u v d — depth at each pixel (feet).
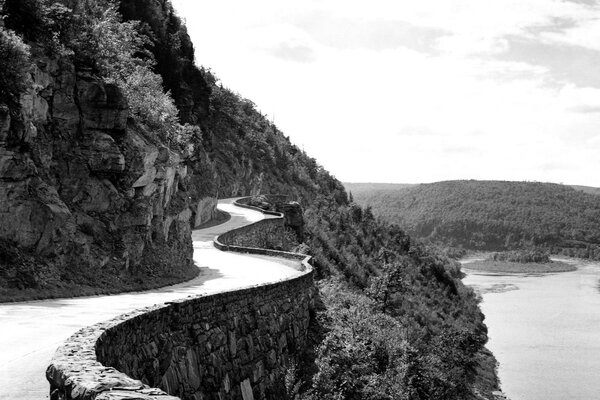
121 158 79.77
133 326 33.91
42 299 60.49
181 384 39.14
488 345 249.14
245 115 440.04
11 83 65.26
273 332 61.16
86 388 21.12
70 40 81.82
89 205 77.05
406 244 382.22
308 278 85.05
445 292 310.04
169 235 99.66
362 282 214.69
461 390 146.51
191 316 42.70
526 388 188.44
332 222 306.55
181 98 222.28
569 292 453.17
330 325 82.48
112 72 89.25
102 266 75.10
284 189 391.65
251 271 106.63
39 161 70.85
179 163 107.86
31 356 34.73
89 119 78.28
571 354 237.45
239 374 49.88
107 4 115.75
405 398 76.89
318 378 65.41
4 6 72.18
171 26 256.32
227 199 291.17
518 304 379.14
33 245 65.57
